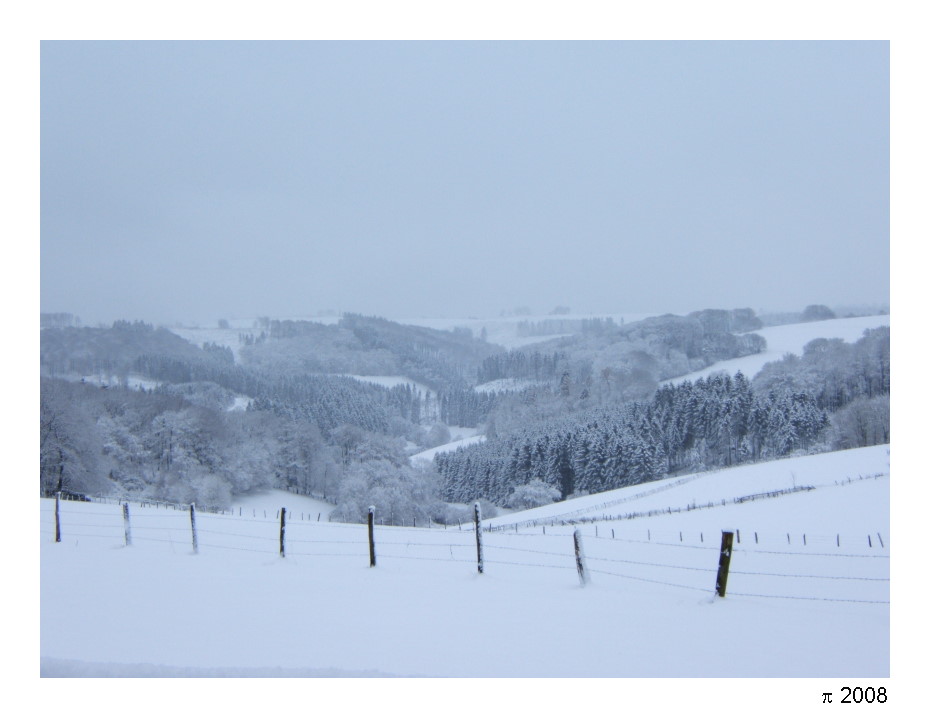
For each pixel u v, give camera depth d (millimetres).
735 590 22484
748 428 106250
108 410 84250
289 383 158875
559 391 155250
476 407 180000
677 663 8492
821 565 31047
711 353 167000
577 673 8219
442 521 82875
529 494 93500
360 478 75500
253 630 9617
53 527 23188
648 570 25844
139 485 75500
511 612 10594
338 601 11289
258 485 92500
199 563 15070
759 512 51125
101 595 11648
